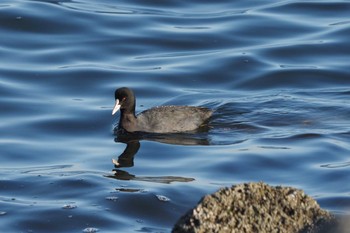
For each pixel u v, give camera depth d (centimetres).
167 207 1529
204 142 1867
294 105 2064
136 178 1669
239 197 1108
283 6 2722
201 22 2623
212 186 1619
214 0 2777
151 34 2539
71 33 2541
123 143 1888
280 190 1130
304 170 1700
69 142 1895
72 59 2384
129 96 1955
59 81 2239
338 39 2500
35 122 1997
